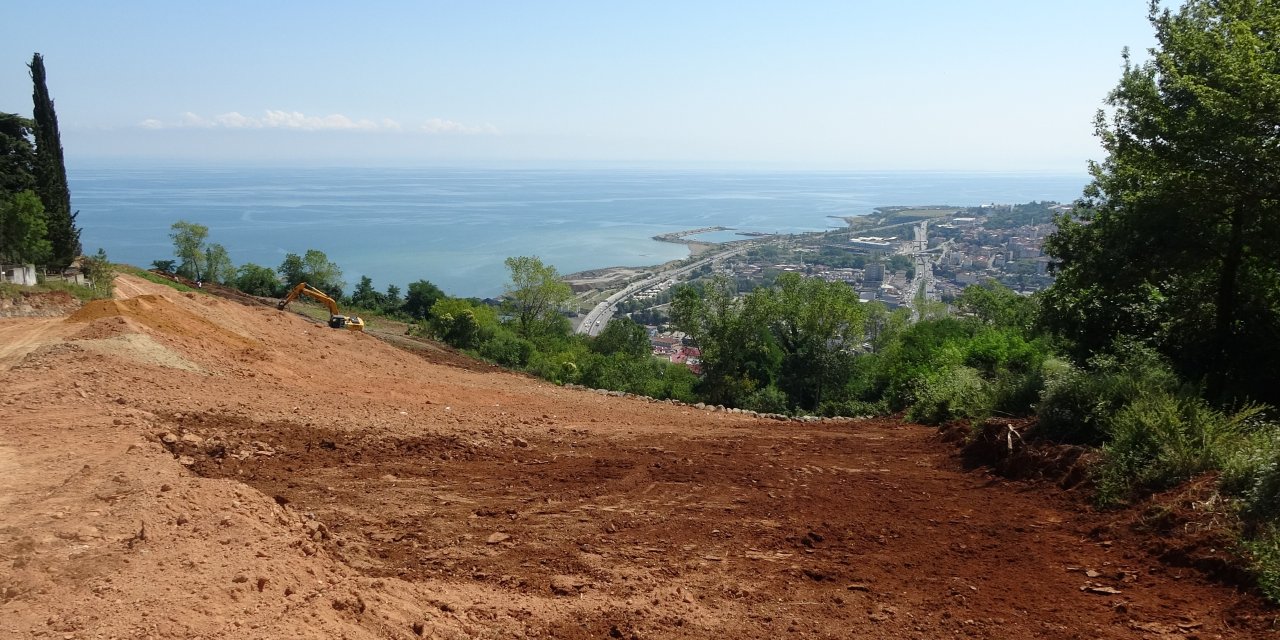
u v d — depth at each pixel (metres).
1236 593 5.10
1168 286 13.76
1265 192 10.89
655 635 4.69
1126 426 8.05
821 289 31.94
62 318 17.52
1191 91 11.40
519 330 42.12
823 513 7.62
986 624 4.95
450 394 15.89
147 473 6.10
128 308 16.66
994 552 6.48
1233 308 12.98
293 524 5.89
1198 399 8.74
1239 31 10.95
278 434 9.11
